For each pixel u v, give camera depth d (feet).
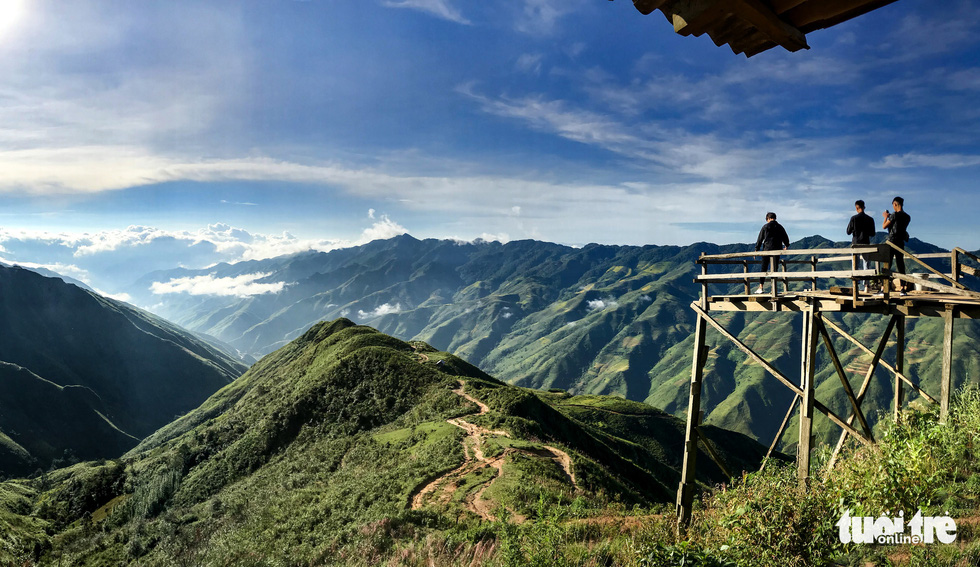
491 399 221.87
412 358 324.19
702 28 9.68
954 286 36.42
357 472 160.45
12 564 253.44
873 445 37.29
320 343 479.82
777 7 8.51
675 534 36.55
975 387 44.47
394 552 63.52
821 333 47.32
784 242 44.24
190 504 247.09
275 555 86.84
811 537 25.84
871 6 8.11
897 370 53.47
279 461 242.99
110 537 244.01
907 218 43.80
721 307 46.24
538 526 36.68
